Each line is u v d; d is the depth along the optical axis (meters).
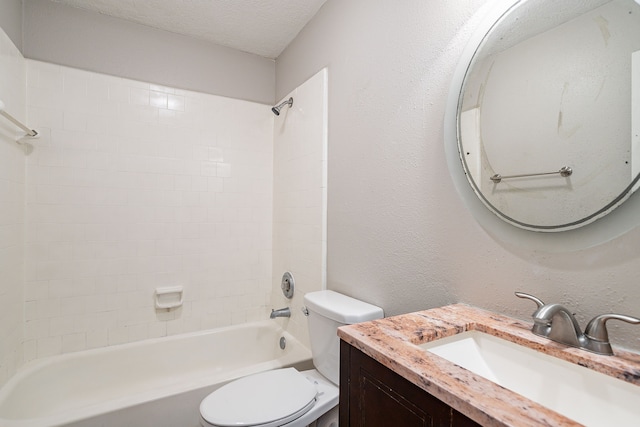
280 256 2.25
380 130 1.31
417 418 0.57
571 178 0.72
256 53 2.36
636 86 0.63
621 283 0.65
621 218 0.65
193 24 1.99
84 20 1.84
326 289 1.69
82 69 1.83
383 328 0.78
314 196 1.79
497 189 0.87
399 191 1.21
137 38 1.98
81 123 1.83
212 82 2.21
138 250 1.98
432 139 1.08
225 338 2.14
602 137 0.67
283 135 2.24
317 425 1.35
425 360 0.60
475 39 0.94
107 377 1.80
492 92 0.89
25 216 1.68
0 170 1.43
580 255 0.71
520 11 0.84
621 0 0.65
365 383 0.71
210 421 1.07
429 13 1.10
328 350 1.32
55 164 1.76
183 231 2.11
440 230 1.04
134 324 1.96
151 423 1.36
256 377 1.35
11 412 1.40
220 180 2.24
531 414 0.43
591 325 0.64
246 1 1.76
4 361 1.47
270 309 2.40
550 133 0.76
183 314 2.11
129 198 1.95
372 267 1.35
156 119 2.03
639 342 0.62
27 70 1.69
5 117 1.42
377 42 1.34
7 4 1.50
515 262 0.83
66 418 1.22
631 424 0.54
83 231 1.83
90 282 1.85
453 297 1.00
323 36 1.76
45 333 1.73
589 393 0.60
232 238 2.28
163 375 1.94
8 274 1.50
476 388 0.50
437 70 1.06
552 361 0.66
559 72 0.75
